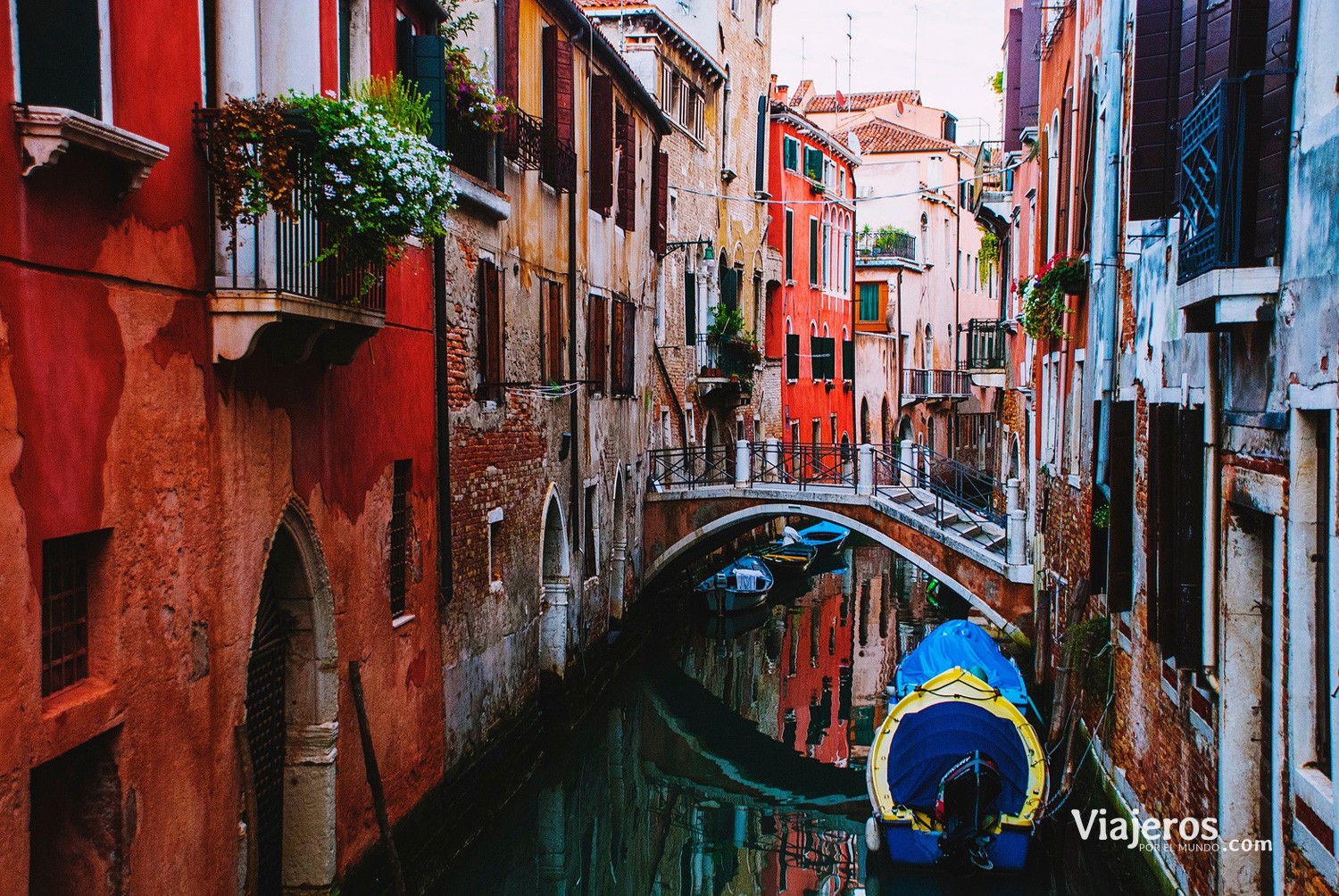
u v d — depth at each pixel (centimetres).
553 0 1581
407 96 984
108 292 618
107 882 636
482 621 1304
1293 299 663
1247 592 770
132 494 643
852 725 1898
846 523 2062
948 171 5012
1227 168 705
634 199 2053
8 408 539
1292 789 671
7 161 538
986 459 5681
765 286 3322
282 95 793
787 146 3469
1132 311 1117
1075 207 1473
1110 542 1091
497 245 1359
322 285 797
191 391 701
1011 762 1223
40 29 564
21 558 548
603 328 1878
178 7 689
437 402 1163
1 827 533
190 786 709
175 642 689
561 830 1474
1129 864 1052
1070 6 1549
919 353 4766
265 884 877
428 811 1125
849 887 1288
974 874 1212
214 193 722
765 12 3259
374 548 998
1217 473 802
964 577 1900
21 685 547
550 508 1612
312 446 872
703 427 2773
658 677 2142
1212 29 752
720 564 2992
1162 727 953
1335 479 607
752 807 1549
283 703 902
